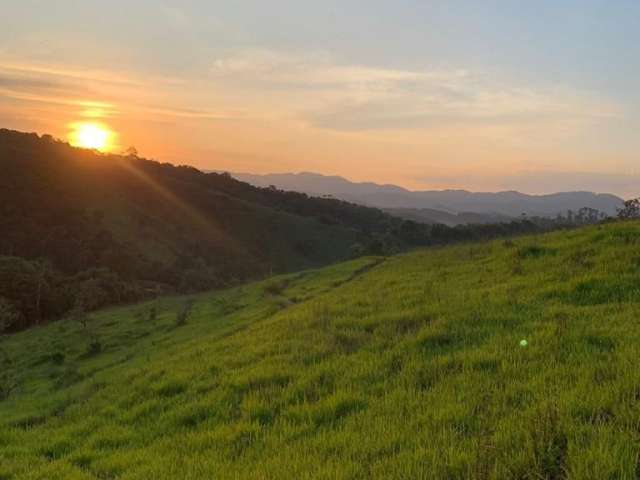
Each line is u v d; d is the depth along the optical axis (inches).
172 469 265.1
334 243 6884.8
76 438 380.5
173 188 6643.7
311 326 550.9
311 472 222.2
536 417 212.1
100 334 1296.8
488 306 467.8
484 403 251.0
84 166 6053.2
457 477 189.8
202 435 308.5
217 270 4970.5
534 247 711.7
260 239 6309.1
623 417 203.9
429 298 567.2
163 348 848.3
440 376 316.8
